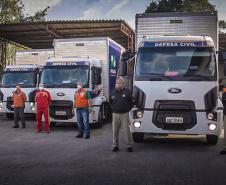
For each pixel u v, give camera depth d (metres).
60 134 11.30
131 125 8.53
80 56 14.17
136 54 8.91
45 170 6.30
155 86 8.38
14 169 6.40
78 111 10.52
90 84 12.18
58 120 12.10
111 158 7.38
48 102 11.77
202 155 7.67
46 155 7.75
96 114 12.50
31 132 11.80
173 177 5.74
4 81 15.81
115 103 8.18
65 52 14.37
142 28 11.21
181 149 8.49
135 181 5.52
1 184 5.40
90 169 6.37
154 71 8.52
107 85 13.84
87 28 23.20
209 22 11.00
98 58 13.98
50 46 29.53
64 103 12.03
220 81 8.88
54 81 12.29
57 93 12.09
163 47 8.76
